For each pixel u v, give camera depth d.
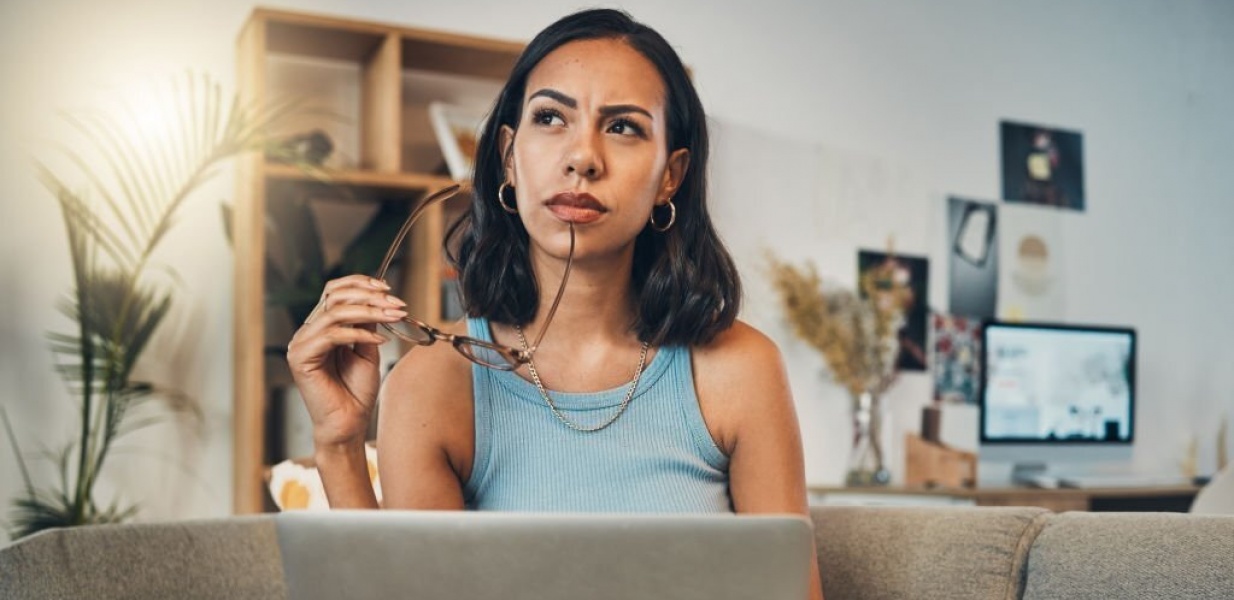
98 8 3.91
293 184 3.85
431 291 3.84
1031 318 5.41
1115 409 5.16
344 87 4.18
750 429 1.17
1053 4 5.58
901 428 5.09
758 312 4.84
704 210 1.18
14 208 3.80
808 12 5.04
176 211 3.95
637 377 1.17
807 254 4.95
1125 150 5.70
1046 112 5.53
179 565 1.01
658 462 1.14
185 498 3.91
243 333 3.77
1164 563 1.00
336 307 1.05
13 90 3.82
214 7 4.03
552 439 1.15
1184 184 5.82
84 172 3.88
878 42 5.17
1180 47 5.86
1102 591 1.03
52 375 3.79
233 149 3.62
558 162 1.08
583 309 1.15
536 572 0.76
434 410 1.15
